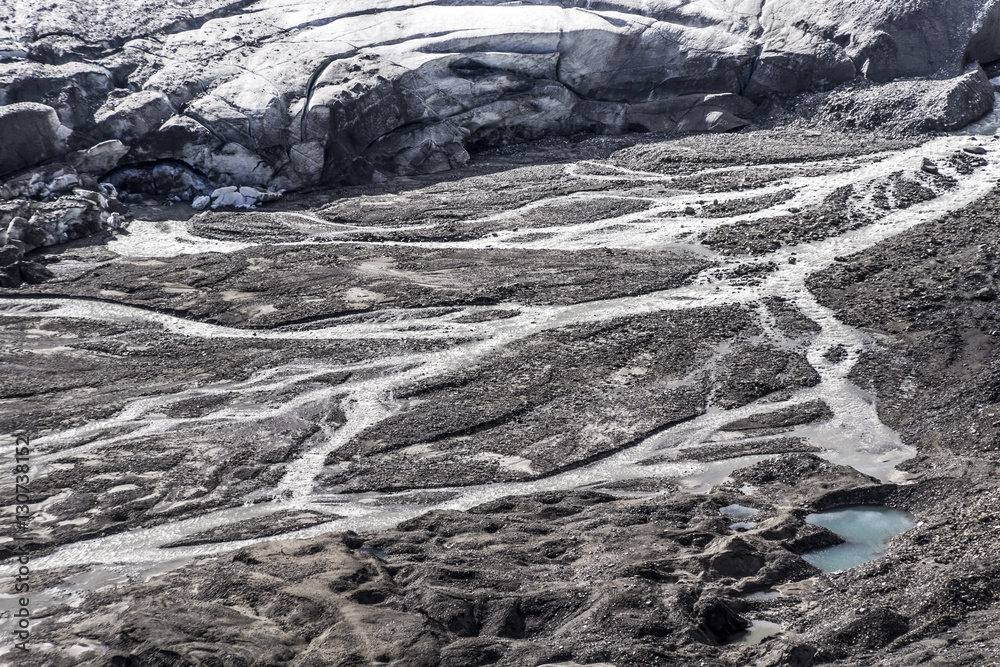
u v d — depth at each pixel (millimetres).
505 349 20516
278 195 32562
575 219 28453
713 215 27703
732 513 13906
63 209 28984
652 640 10234
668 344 20391
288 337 21766
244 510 15195
